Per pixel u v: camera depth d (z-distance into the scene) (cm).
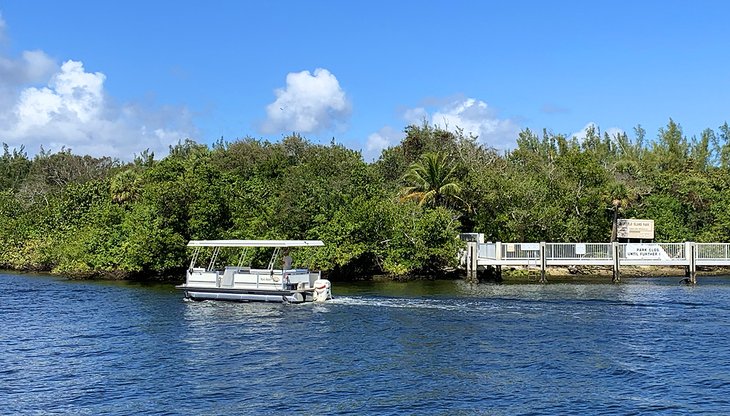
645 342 2542
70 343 2631
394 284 4912
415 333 2747
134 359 2327
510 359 2272
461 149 7188
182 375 2089
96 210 6494
